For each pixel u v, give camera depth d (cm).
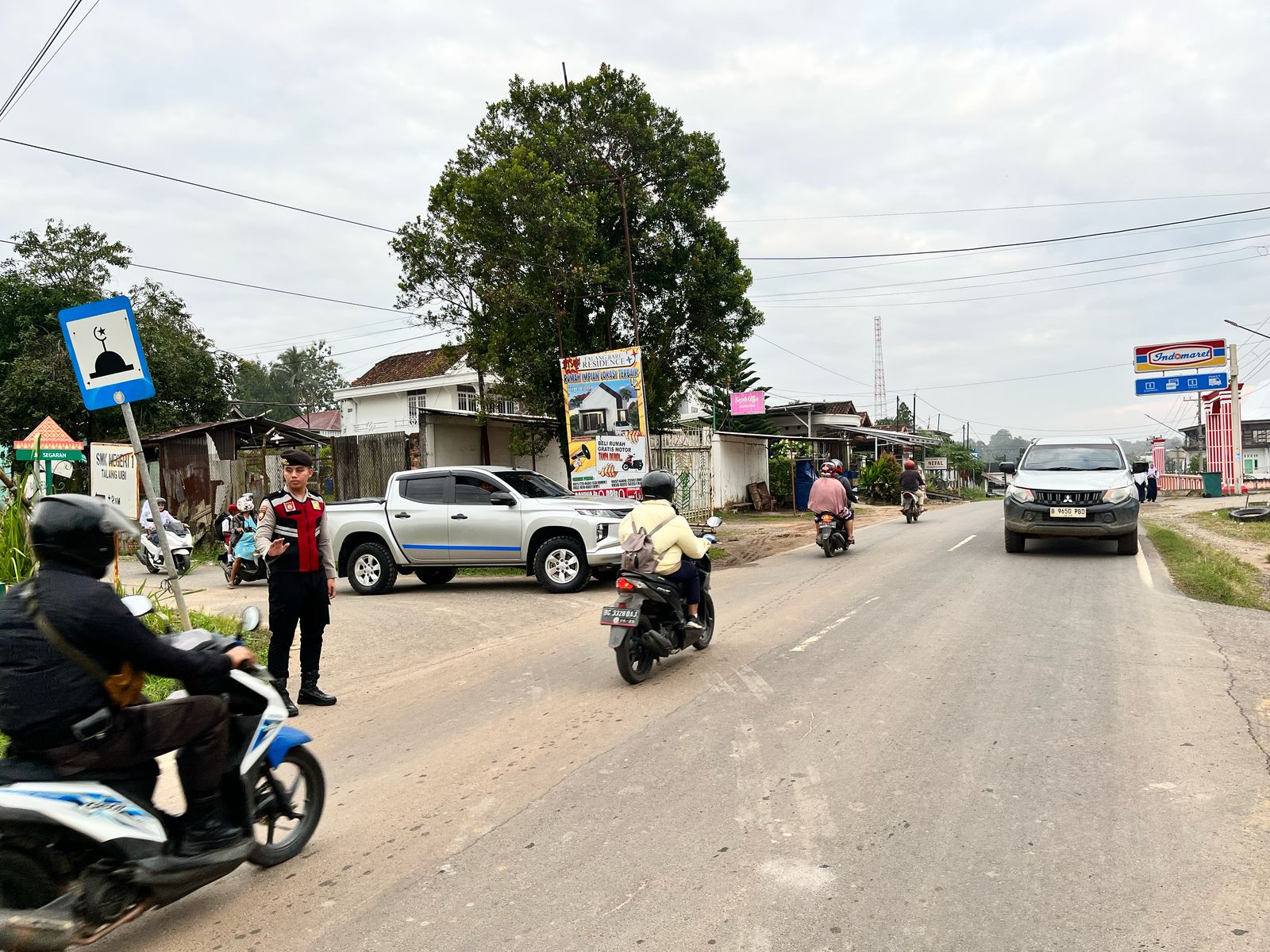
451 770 502
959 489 5859
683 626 721
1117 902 321
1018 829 385
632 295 1762
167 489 2089
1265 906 315
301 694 683
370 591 1271
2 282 2689
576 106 1972
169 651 331
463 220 1862
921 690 609
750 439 3275
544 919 330
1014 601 945
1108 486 1285
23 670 301
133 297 2967
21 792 294
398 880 370
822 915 321
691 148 2017
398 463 2283
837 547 1475
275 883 376
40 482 933
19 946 290
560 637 895
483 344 1975
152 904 330
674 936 312
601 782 466
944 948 297
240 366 3375
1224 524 1764
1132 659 679
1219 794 414
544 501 1227
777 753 496
